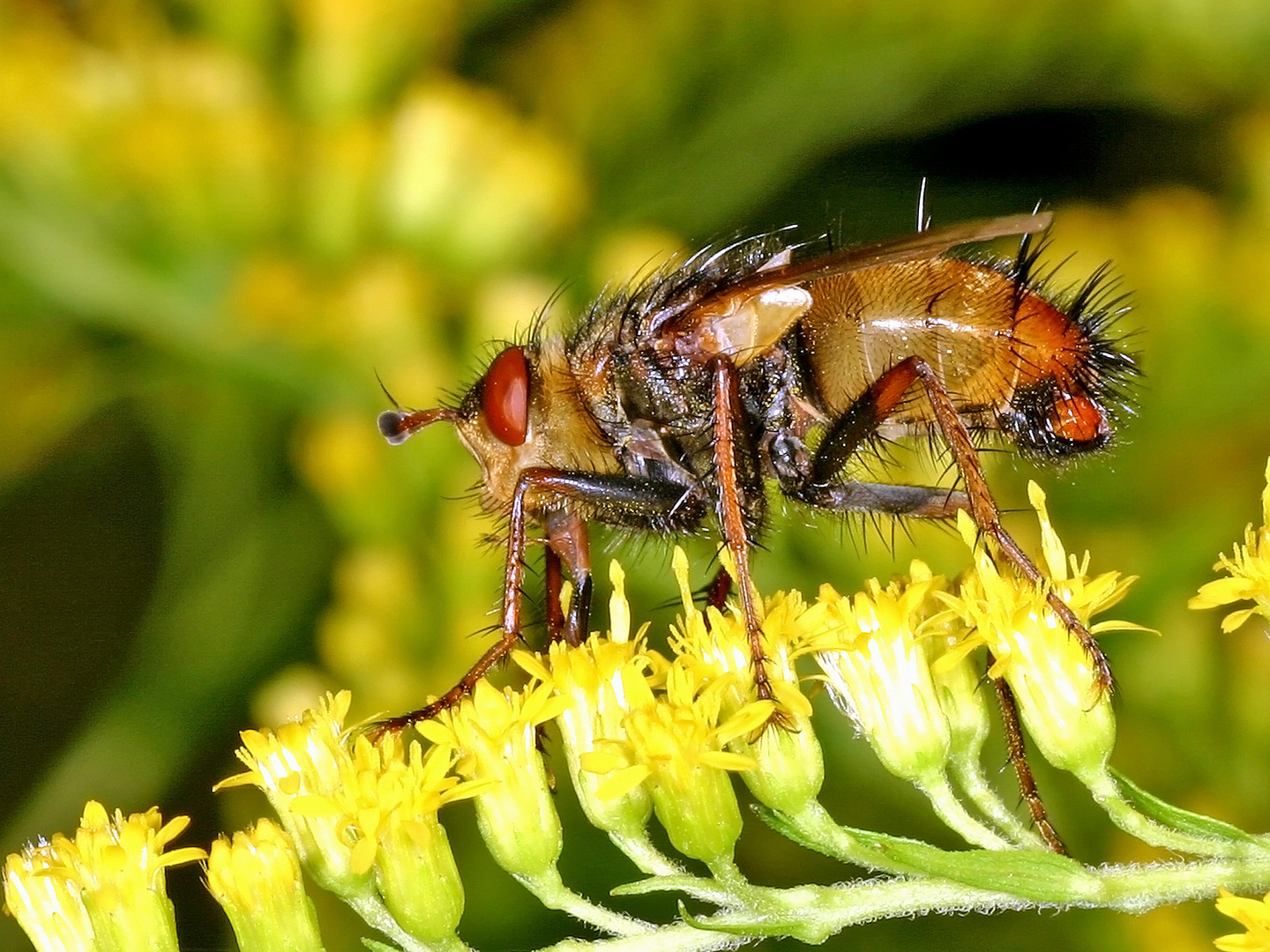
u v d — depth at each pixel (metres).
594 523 0.12
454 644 0.13
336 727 0.11
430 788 0.11
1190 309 0.13
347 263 0.13
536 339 0.12
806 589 0.13
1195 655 0.13
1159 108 0.15
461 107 0.13
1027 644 0.11
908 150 0.16
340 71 0.14
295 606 0.14
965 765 0.11
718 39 0.14
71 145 0.13
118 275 0.13
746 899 0.11
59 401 0.14
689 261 0.12
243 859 0.11
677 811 0.11
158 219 0.13
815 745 0.11
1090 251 0.14
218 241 0.13
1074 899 0.10
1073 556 0.11
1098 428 0.12
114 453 0.15
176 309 0.13
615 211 0.14
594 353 0.12
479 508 0.13
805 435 0.12
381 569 0.13
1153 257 0.14
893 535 0.12
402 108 0.13
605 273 0.14
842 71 0.14
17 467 0.14
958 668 0.11
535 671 0.11
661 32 0.14
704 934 0.11
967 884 0.10
